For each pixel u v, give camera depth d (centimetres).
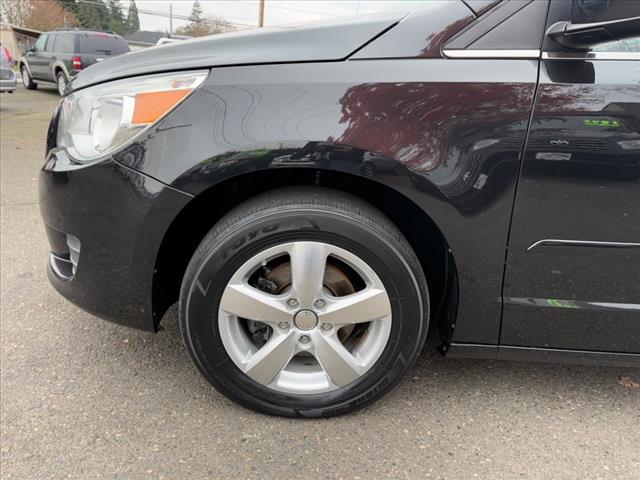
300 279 160
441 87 148
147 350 217
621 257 157
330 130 149
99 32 1227
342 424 179
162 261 170
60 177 168
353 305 163
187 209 163
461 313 170
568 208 152
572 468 163
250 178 169
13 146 645
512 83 147
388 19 164
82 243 170
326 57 155
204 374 173
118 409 182
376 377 172
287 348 169
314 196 158
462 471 160
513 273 162
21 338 222
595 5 142
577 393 199
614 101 144
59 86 1259
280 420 179
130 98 160
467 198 152
